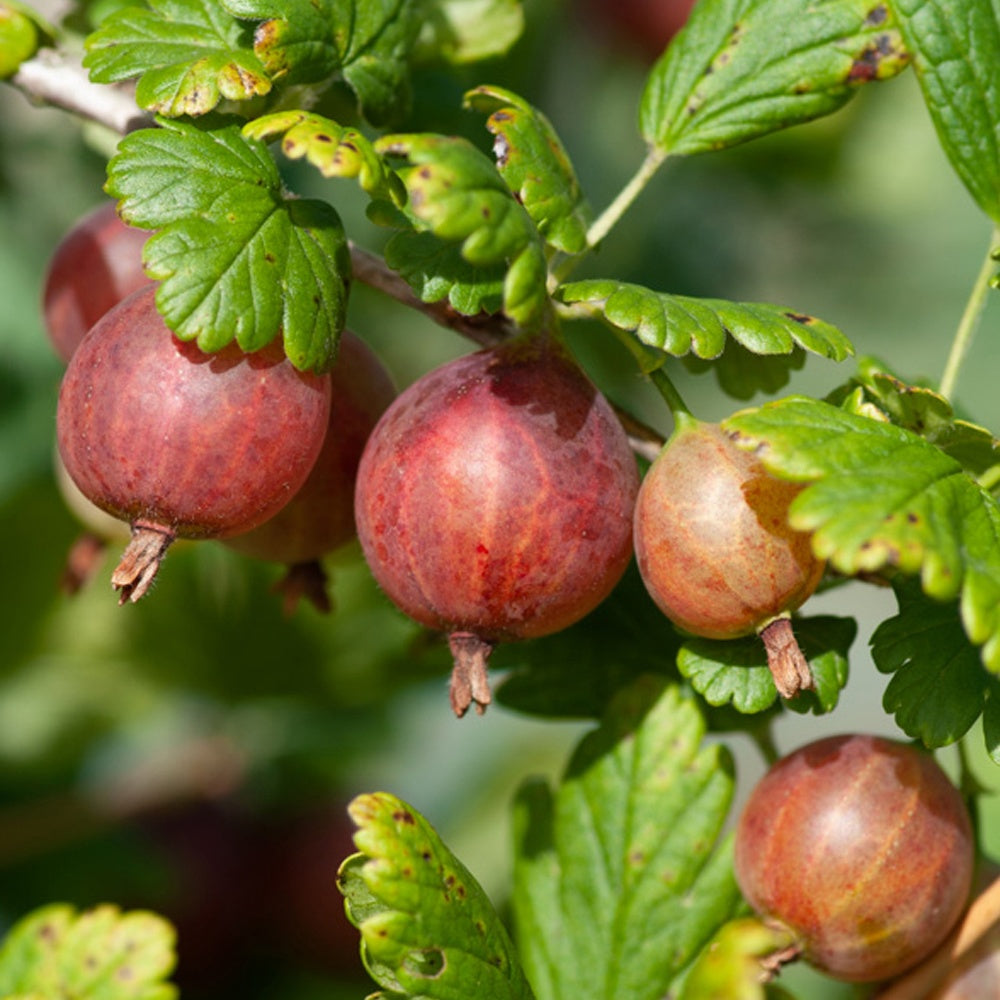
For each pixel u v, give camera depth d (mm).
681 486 306
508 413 307
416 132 365
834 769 314
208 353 305
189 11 323
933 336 575
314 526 326
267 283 306
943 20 325
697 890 331
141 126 338
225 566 402
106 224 341
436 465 306
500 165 312
